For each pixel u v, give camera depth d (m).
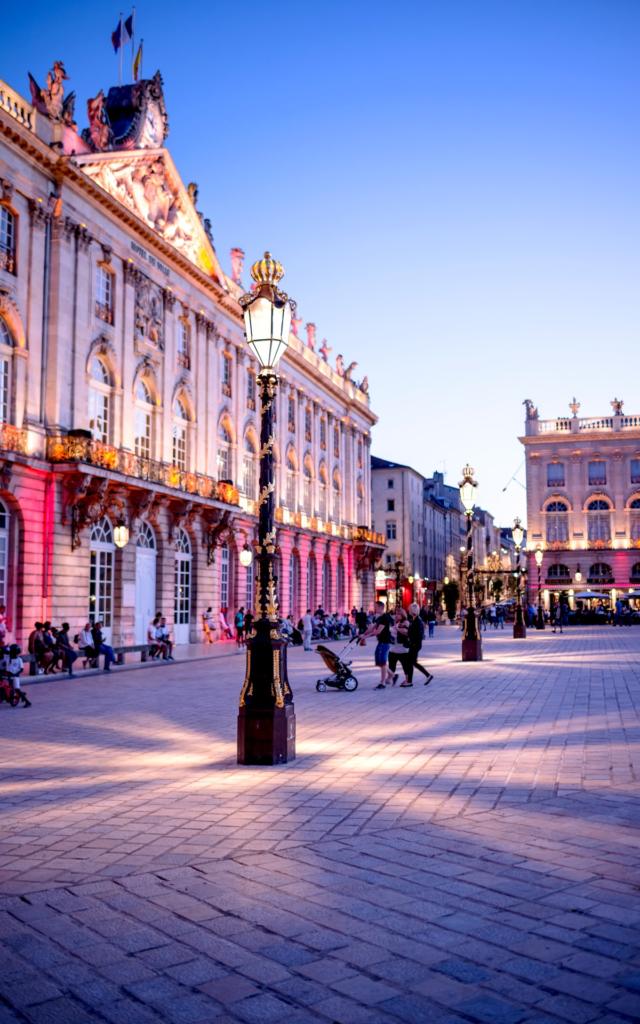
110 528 30.75
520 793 7.47
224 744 10.59
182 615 36.19
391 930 4.44
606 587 70.62
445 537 103.19
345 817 6.71
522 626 40.53
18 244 26.88
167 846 5.98
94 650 23.84
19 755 10.06
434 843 5.96
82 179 28.92
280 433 49.66
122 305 32.00
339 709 14.06
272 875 5.32
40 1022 3.55
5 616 25.89
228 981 3.90
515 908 4.71
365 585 63.84
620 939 4.27
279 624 9.44
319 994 3.76
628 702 14.30
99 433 30.70
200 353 38.47
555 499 72.88
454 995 3.73
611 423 72.56
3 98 26.09
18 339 26.66
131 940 4.36
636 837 6.02
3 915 4.73
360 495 65.62
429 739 10.67
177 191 36.22
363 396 66.06
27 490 26.38
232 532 40.16
